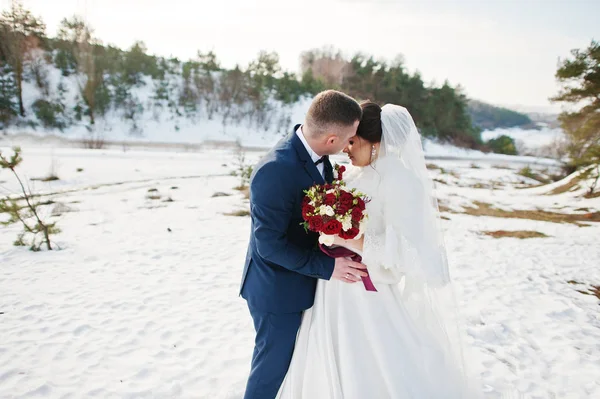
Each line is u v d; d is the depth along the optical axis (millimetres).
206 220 8750
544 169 24219
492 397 2740
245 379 2941
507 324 3959
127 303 4391
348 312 2127
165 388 2836
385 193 2059
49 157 17391
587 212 10508
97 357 3266
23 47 32375
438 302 2285
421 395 2074
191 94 39594
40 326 3824
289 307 2117
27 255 6105
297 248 2010
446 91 45375
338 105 1875
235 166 18172
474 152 42562
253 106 40938
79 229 7754
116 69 37406
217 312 4176
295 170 1954
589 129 13680
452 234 7934
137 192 12133
